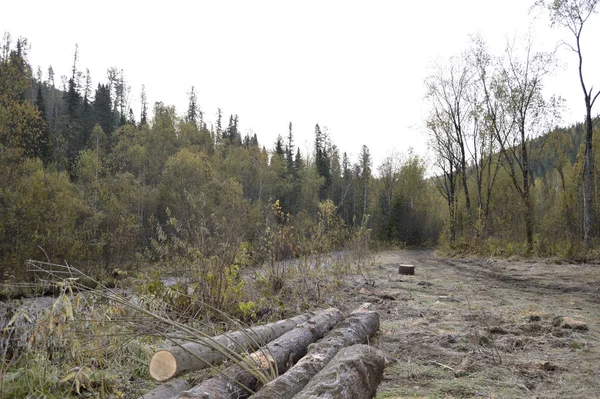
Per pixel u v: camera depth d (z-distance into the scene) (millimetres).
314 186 58500
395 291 10211
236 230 8273
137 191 32250
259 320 6910
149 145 48906
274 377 3686
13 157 20531
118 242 18844
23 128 22734
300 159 69500
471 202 38750
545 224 30328
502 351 5234
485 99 25578
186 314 6359
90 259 17875
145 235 23703
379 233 48719
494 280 13148
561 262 17906
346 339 4797
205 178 36312
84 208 22906
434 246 50375
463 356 5031
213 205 30484
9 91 22391
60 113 64938
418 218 49719
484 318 6984
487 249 24234
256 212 19922
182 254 7977
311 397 2871
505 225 28969
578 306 8336
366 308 7039
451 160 32156
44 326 3621
